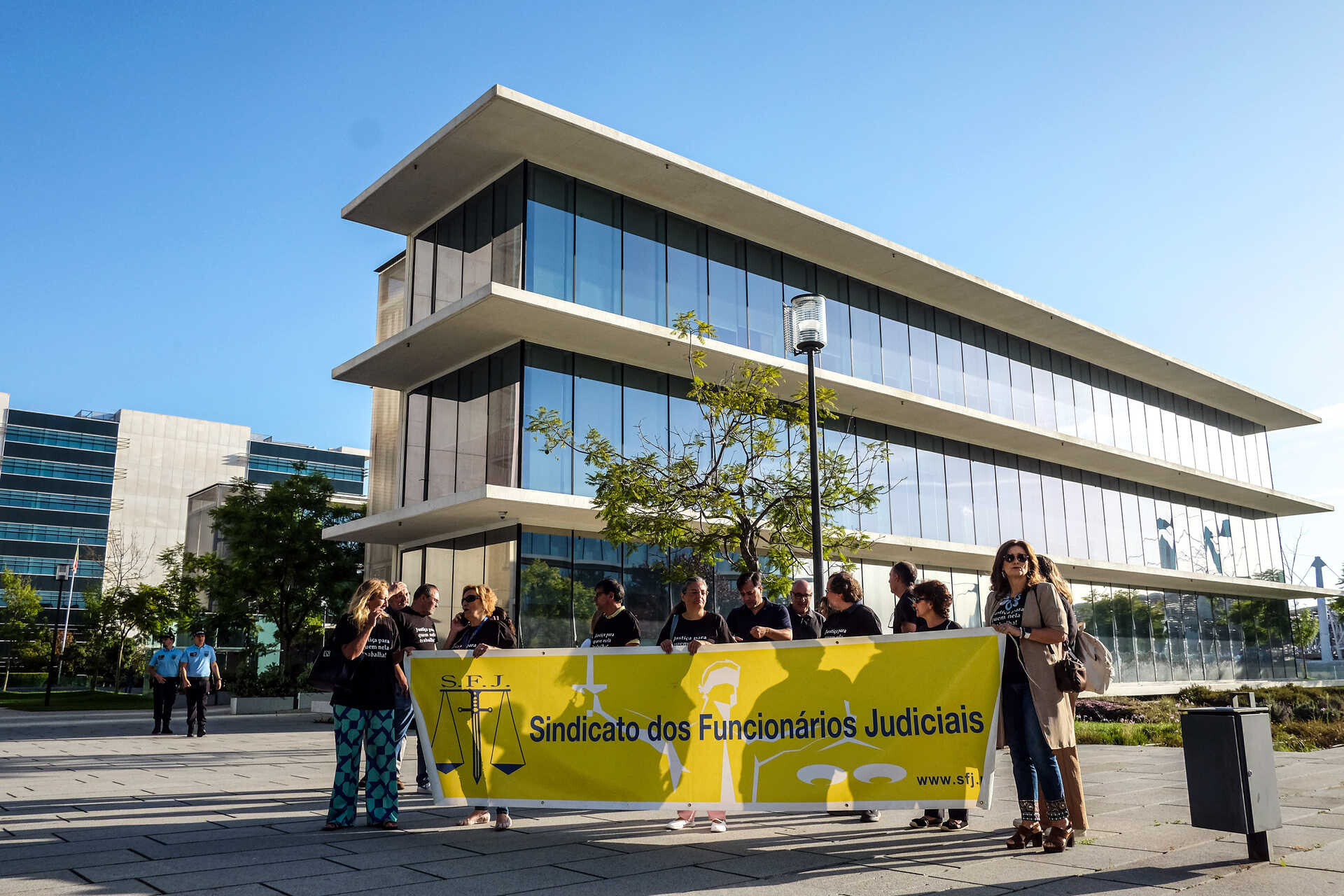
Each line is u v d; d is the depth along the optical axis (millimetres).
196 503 65375
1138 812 7691
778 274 25578
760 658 6949
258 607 33625
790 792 6715
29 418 108562
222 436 121188
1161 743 15922
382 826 7250
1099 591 34906
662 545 14195
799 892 5055
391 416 27125
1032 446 31969
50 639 74688
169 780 10672
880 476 27469
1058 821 6094
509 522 20656
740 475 14312
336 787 7250
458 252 22625
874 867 5695
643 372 22688
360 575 33906
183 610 47812
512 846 6488
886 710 6641
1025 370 33031
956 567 30062
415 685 7512
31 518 106312
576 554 21016
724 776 6859
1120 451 33688
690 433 23016
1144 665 35938
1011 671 6477
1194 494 40875
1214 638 40031
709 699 7000
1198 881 5156
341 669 7266
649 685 7113
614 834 7000
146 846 6473
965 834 6891
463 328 20484
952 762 6457
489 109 19203
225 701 35812
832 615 7969
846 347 26922
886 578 27062
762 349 24531
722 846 6465
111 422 114188
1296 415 44938
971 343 31156
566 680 7266
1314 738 14984
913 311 29453
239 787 10047
